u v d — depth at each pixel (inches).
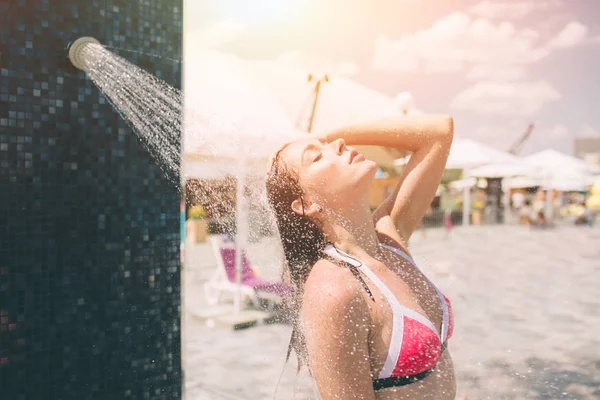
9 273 55.8
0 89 55.1
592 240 540.4
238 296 219.6
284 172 54.7
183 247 70.4
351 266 49.6
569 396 127.9
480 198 812.0
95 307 62.2
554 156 805.2
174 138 69.6
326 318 47.1
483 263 369.1
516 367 152.6
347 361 46.7
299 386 130.8
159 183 68.0
